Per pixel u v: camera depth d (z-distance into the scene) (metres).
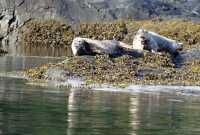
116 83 34.59
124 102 26.89
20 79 36.34
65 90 31.06
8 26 93.44
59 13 93.69
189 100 28.66
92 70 37.84
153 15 93.38
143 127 20.38
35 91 30.11
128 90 32.06
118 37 81.88
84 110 23.75
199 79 37.41
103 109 24.28
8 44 80.19
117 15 93.38
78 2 95.06
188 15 93.12
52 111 23.08
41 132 18.67
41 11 94.25
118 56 44.19
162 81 35.94
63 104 25.31
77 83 34.41
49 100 26.53
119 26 85.06
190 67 43.31
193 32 75.25
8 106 23.95
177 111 24.61
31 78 36.94
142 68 39.59
